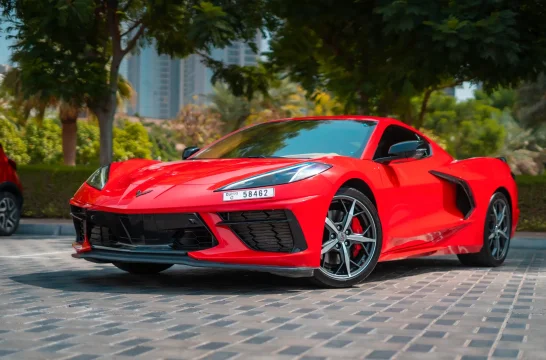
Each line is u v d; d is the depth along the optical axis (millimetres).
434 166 5855
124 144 40719
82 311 3650
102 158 13078
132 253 4559
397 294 4469
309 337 3068
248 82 14344
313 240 4484
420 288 4789
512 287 4910
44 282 4828
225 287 4676
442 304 4062
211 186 4480
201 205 4367
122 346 2840
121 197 4641
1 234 9992
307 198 4465
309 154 5086
